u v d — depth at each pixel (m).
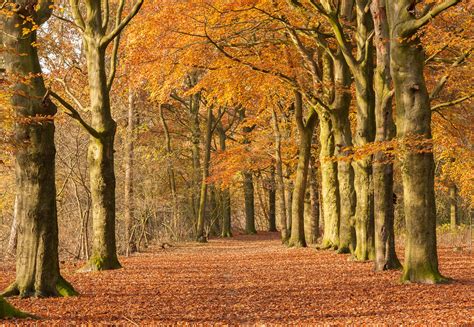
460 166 25.59
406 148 12.77
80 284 13.58
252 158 33.88
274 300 11.25
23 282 11.26
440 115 21.92
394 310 9.82
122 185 26.41
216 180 35.69
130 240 25.08
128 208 23.70
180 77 21.06
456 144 22.53
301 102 25.77
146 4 19.52
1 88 10.75
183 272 16.36
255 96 24.72
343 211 21.08
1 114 10.98
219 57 20.50
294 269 16.66
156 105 36.69
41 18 11.55
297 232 26.11
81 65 20.78
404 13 12.59
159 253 25.05
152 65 19.86
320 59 25.31
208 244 32.97
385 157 15.36
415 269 13.02
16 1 10.96
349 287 12.68
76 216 23.28
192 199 40.28
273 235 45.38
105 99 16.78
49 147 11.29
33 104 11.10
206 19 18.31
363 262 17.61
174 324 8.88
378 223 15.52
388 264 15.47
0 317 8.82
